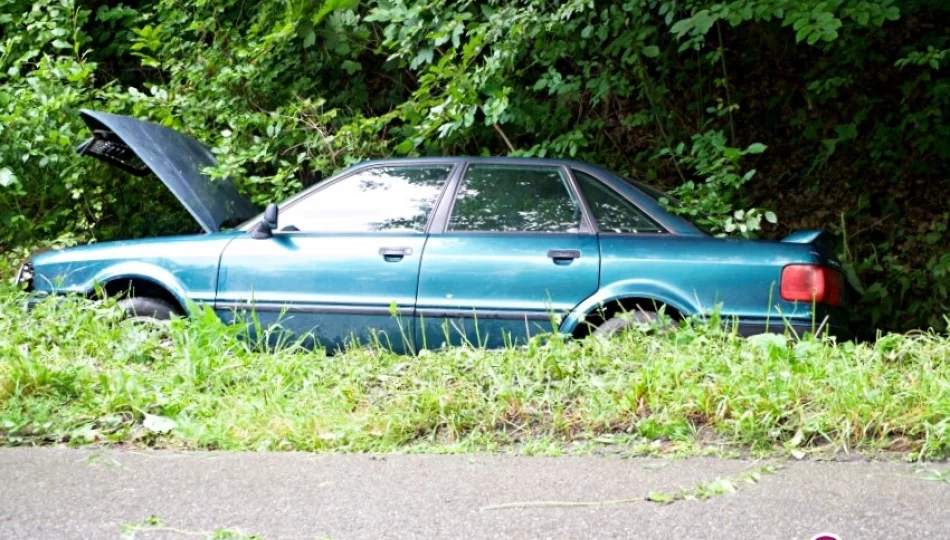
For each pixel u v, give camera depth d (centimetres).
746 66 1046
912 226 958
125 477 360
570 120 988
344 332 599
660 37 999
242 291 611
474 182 615
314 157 884
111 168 934
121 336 555
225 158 794
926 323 905
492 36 814
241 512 319
